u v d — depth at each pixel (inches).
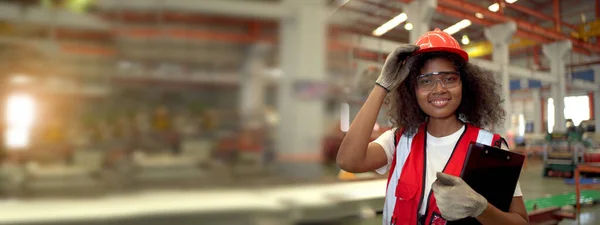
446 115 46.5
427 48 46.2
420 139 48.9
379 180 111.0
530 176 313.0
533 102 754.8
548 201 192.4
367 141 45.4
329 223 22.5
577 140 297.4
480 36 558.9
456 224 42.1
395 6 389.1
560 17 545.6
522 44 575.5
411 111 50.9
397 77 46.4
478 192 41.6
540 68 680.4
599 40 586.6
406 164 47.4
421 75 46.8
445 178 39.9
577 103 708.7
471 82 51.3
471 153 41.4
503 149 43.5
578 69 701.9
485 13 414.6
